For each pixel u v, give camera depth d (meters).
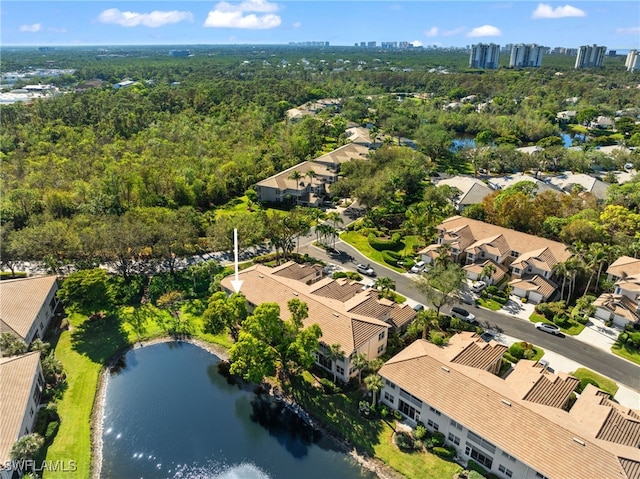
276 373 54.12
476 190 104.50
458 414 41.16
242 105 194.25
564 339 58.66
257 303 59.59
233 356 47.06
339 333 51.41
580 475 34.56
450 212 97.44
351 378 51.81
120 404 50.09
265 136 157.38
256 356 46.88
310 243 88.62
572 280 64.75
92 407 49.16
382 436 44.97
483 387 42.38
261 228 79.38
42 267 76.81
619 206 82.31
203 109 186.00
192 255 81.88
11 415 41.12
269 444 45.12
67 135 135.88
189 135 144.50
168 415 48.66
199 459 43.62
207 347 59.59
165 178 103.81
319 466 42.59
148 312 65.81
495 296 68.25
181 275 75.00
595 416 41.19
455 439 42.41
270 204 111.12
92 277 60.94
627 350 56.38
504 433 38.59
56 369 51.09
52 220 79.75
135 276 73.12
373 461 42.59
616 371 52.72
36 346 52.72
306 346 46.75
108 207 89.25
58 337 59.97
